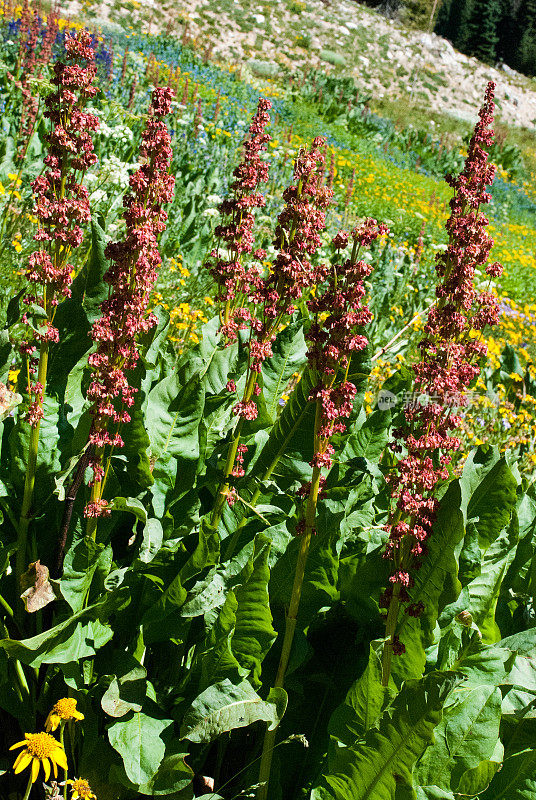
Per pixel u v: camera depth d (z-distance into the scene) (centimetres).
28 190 652
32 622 270
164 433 274
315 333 232
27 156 724
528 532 316
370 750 221
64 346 284
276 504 292
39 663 228
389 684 253
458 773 232
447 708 241
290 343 320
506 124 4888
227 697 228
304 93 2877
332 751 239
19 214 561
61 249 245
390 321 800
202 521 268
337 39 4859
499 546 308
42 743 204
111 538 281
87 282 285
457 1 6362
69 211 236
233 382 297
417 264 1003
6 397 256
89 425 254
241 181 282
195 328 599
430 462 231
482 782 230
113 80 1289
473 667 257
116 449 266
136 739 230
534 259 1980
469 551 275
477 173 251
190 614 246
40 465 270
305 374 280
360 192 1722
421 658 248
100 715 253
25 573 246
